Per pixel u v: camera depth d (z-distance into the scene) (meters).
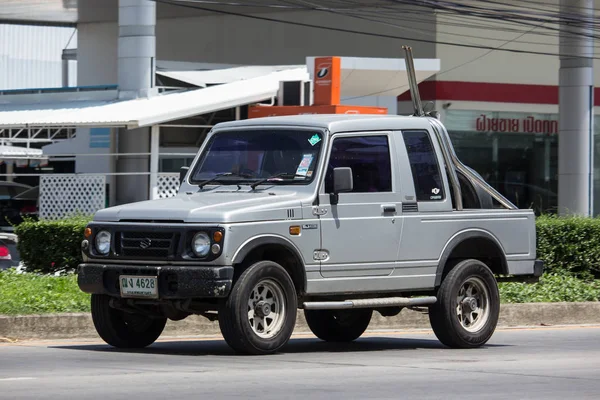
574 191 43.97
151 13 39.69
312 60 39.84
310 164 14.52
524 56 52.03
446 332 15.45
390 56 50.78
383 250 14.86
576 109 43.78
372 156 14.97
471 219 15.79
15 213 41.06
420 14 49.66
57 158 45.28
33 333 16.56
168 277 13.53
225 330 13.53
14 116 39.12
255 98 37.50
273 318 13.89
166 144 41.03
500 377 12.41
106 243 14.13
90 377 11.72
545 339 17.67
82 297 18.50
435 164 15.64
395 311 16.31
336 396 10.62
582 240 25.66
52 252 23.25
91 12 55.94
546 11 45.75
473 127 51.19
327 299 14.79
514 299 21.56
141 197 40.00
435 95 50.19
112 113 36.47
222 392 10.70
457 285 15.45
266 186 14.71
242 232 13.45
